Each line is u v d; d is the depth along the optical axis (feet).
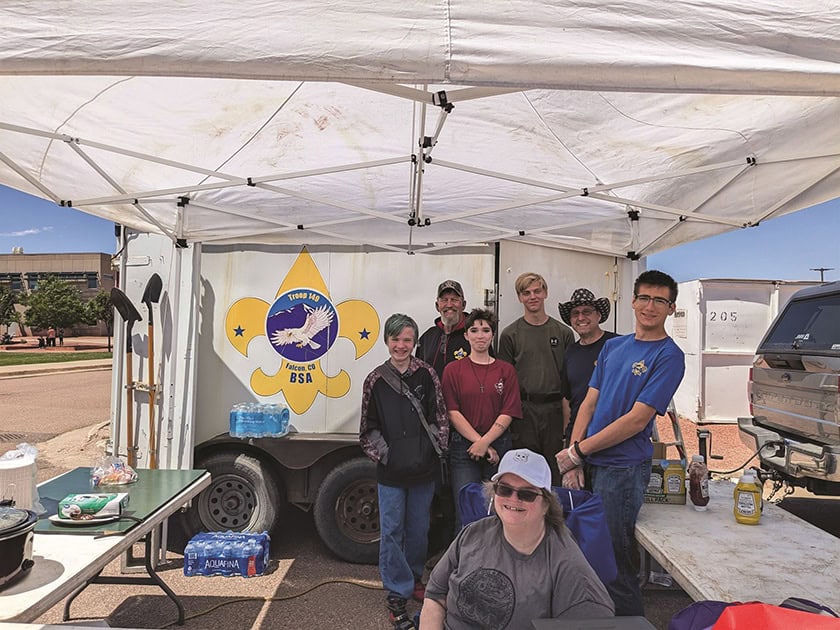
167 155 12.03
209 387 16.21
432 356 14.74
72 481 11.19
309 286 16.28
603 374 10.19
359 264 16.29
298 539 16.69
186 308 15.98
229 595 13.29
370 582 14.02
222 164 12.65
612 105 9.94
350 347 16.19
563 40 5.24
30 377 67.56
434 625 7.20
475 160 12.62
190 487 11.00
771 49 5.32
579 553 6.92
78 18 5.26
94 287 222.07
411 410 12.03
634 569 9.48
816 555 7.82
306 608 12.72
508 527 6.81
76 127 10.62
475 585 6.88
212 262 16.31
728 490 11.06
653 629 5.60
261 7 5.28
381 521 12.05
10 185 12.58
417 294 16.28
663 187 13.66
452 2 5.32
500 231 15.62
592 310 13.07
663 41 5.28
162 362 15.93
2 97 9.53
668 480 10.22
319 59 5.19
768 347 19.58
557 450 14.30
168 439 15.70
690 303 34.35
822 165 10.54
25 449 9.29
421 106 9.77
